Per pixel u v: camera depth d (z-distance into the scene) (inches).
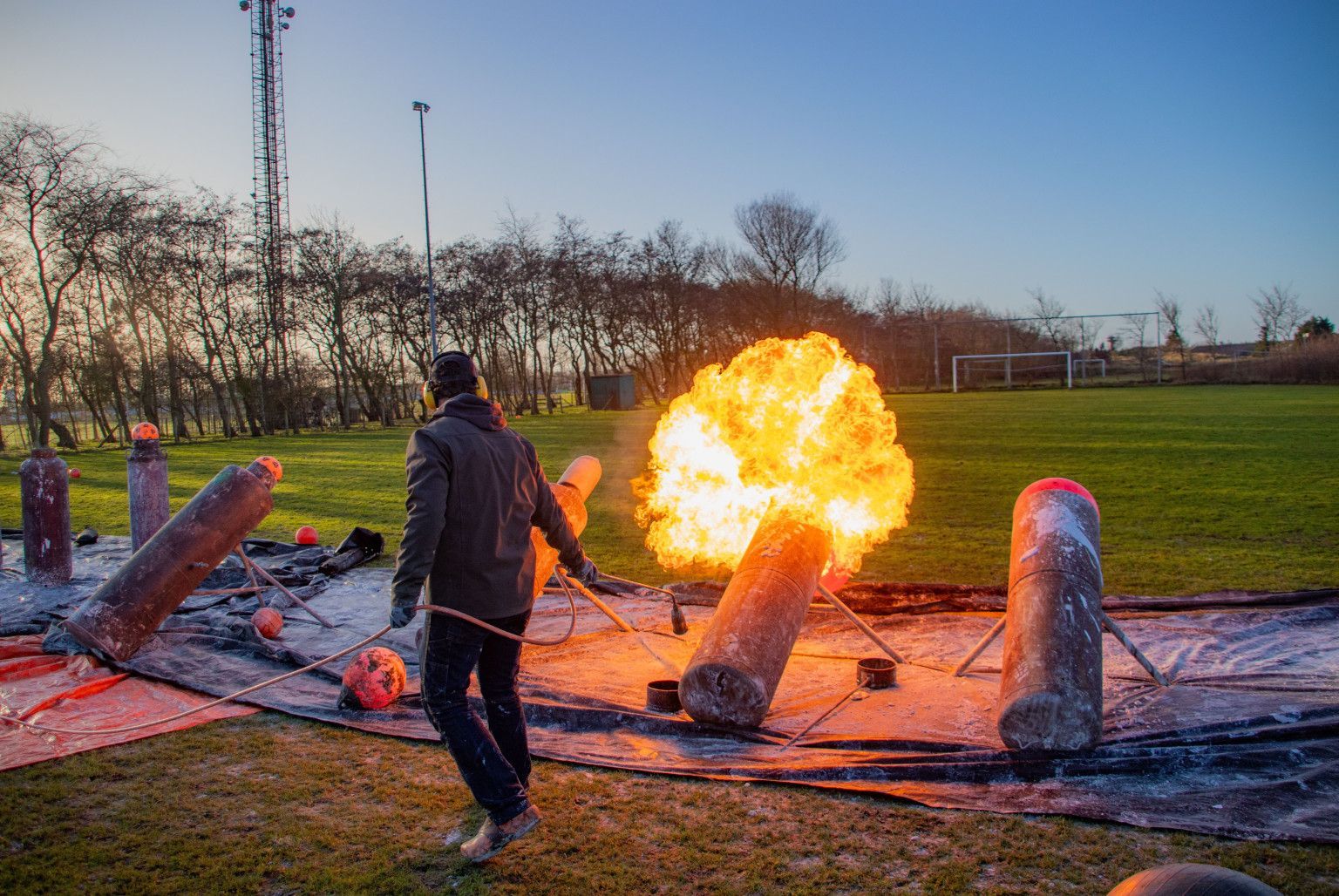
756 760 183.2
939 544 431.2
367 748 197.3
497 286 2481.5
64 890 140.4
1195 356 3070.9
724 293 2920.8
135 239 1736.0
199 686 237.6
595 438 1285.7
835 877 139.3
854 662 246.7
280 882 143.0
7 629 297.1
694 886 138.6
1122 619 277.4
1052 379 3024.1
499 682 160.7
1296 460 709.3
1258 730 175.2
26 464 363.3
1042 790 164.2
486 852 146.6
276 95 2226.9
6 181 1528.1
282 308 2044.8
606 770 181.8
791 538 224.5
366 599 341.7
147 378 1859.0
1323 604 283.4
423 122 1672.0
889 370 3075.8
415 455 148.9
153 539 272.5
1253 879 93.2
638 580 367.9
